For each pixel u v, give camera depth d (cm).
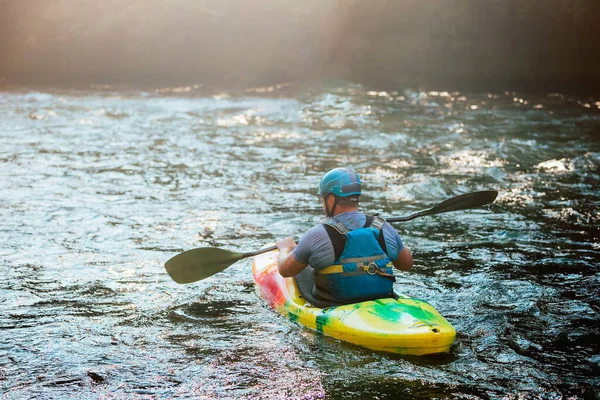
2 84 3491
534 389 686
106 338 810
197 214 1381
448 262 1114
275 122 2509
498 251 1168
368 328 755
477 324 864
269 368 727
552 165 1850
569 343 805
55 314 883
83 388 683
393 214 1412
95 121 2466
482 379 705
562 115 2683
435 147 2095
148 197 1506
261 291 957
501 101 3064
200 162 1867
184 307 916
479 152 2020
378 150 2059
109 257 1118
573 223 1335
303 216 1380
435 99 3114
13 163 1797
